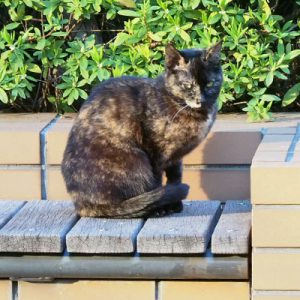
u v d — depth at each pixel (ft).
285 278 13.92
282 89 20.33
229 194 17.35
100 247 14.32
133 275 14.49
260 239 13.87
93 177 15.52
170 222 15.10
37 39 19.11
